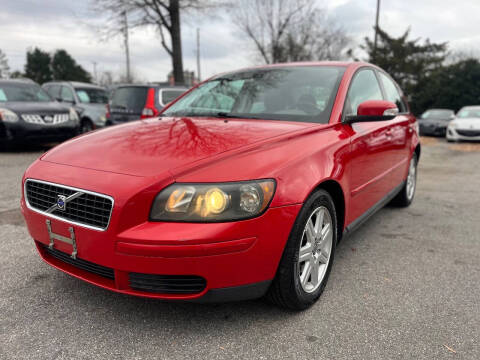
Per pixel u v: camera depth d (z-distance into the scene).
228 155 2.03
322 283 2.44
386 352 1.93
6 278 2.65
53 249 2.17
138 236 1.81
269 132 2.39
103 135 2.57
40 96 9.13
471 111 14.55
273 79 3.25
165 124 2.73
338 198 2.58
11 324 2.12
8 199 4.71
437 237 3.66
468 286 2.64
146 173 1.93
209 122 2.72
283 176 2.02
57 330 2.07
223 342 1.99
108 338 2.01
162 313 2.25
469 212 4.56
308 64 3.43
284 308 2.28
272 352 1.92
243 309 2.30
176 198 1.84
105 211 1.90
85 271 2.13
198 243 1.80
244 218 1.87
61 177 2.09
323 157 2.32
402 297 2.48
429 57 30.12
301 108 2.87
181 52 16.72
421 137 17.08
